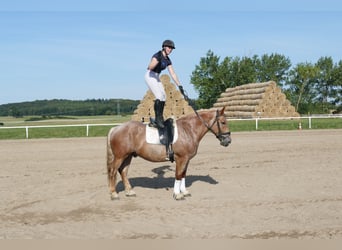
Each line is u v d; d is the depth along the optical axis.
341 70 83.12
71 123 43.91
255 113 38.38
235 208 7.93
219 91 69.25
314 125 30.47
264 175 11.38
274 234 6.36
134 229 6.71
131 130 8.52
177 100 37.94
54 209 8.10
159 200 8.67
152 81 8.40
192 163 13.67
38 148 18.50
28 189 10.01
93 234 6.49
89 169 12.83
